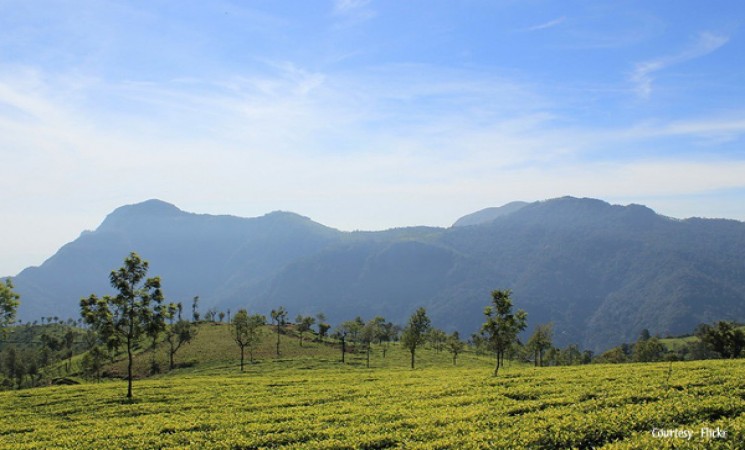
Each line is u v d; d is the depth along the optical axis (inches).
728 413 1039.0
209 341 5930.1
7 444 1240.2
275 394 1909.4
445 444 929.5
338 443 1014.4
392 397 1662.2
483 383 1856.5
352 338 6653.5
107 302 1985.7
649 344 5088.6
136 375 4520.2
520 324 2368.4
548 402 1289.4
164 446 1131.3
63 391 2290.8
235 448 1072.2
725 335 3705.7
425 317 4170.8
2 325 2158.0
